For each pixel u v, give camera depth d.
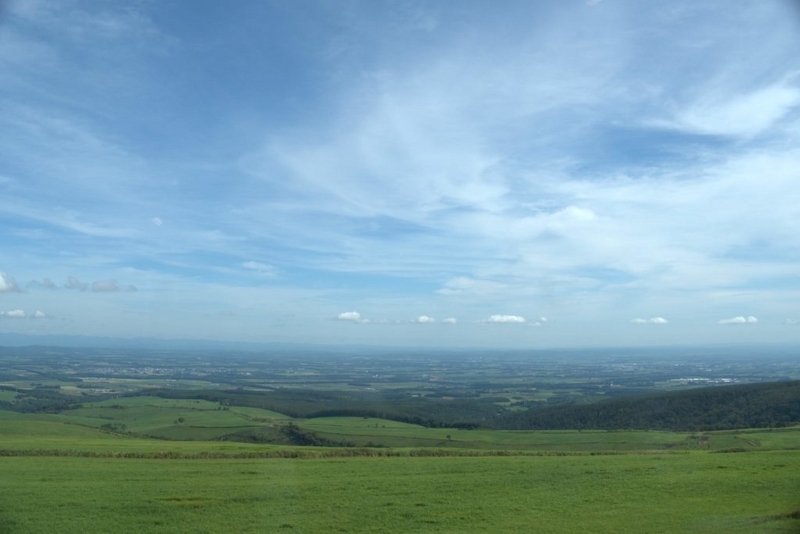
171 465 45.25
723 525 26.97
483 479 39.06
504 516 29.48
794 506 29.95
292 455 52.81
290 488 35.97
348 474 41.31
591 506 31.27
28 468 42.62
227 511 30.52
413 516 29.62
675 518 28.45
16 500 32.34
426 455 54.84
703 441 67.69
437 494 34.41
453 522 28.48
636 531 26.56
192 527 27.75
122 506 31.27
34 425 83.94
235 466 44.94
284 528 27.66
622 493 34.16
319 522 28.58
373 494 34.44
